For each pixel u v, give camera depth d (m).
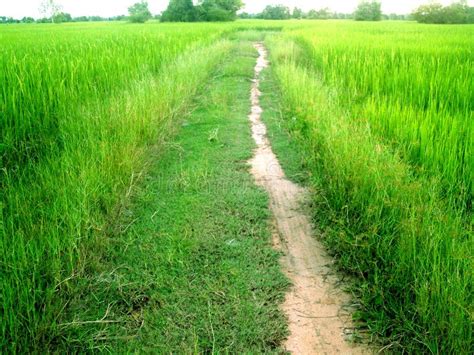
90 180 4.00
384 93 7.88
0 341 2.40
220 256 3.56
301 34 22.61
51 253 3.05
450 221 3.17
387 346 2.61
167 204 4.46
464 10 57.41
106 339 2.67
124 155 4.79
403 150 4.66
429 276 2.75
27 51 10.26
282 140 6.80
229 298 3.07
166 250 3.59
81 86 6.72
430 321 2.54
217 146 6.41
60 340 2.59
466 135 4.74
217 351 2.61
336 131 4.86
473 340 2.40
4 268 2.87
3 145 4.58
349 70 9.40
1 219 3.29
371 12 75.94
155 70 10.21
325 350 2.68
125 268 3.37
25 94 5.42
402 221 3.13
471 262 2.62
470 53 11.08
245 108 9.02
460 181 4.06
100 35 20.94
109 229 3.79
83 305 2.89
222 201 4.53
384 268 3.12
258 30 40.28
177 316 2.89
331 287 3.26
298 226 4.17
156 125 6.24
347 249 3.48
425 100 6.99
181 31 25.06
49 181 4.07
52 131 5.39
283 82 10.02
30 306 2.61
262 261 3.53
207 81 11.62
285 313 2.99
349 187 3.93
